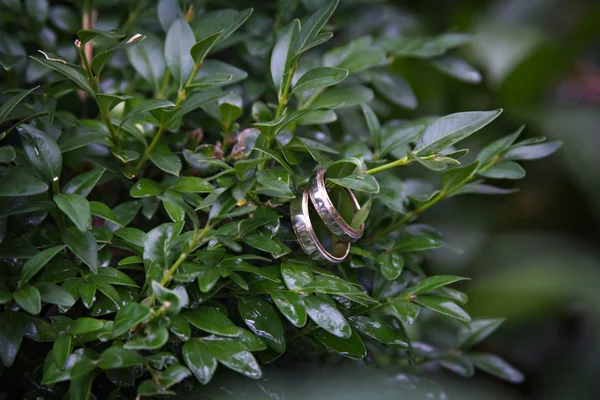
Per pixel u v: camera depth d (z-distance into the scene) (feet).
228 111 1.68
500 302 2.56
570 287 2.56
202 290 1.52
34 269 1.53
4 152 1.55
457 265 2.60
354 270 1.70
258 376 1.52
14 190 1.54
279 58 1.64
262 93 1.83
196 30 1.77
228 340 1.54
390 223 1.75
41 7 1.84
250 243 1.57
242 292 1.60
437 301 1.63
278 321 1.59
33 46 1.89
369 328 1.63
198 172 1.71
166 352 1.53
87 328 1.54
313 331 1.63
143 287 1.58
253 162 1.56
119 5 1.90
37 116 1.60
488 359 1.79
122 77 1.83
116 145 1.65
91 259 1.57
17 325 1.57
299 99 1.77
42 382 1.51
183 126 1.78
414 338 1.98
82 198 1.54
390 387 1.74
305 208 1.61
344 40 2.06
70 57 1.84
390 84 1.86
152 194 1.62
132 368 1.56
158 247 1.56
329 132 1.87
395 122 1.83
